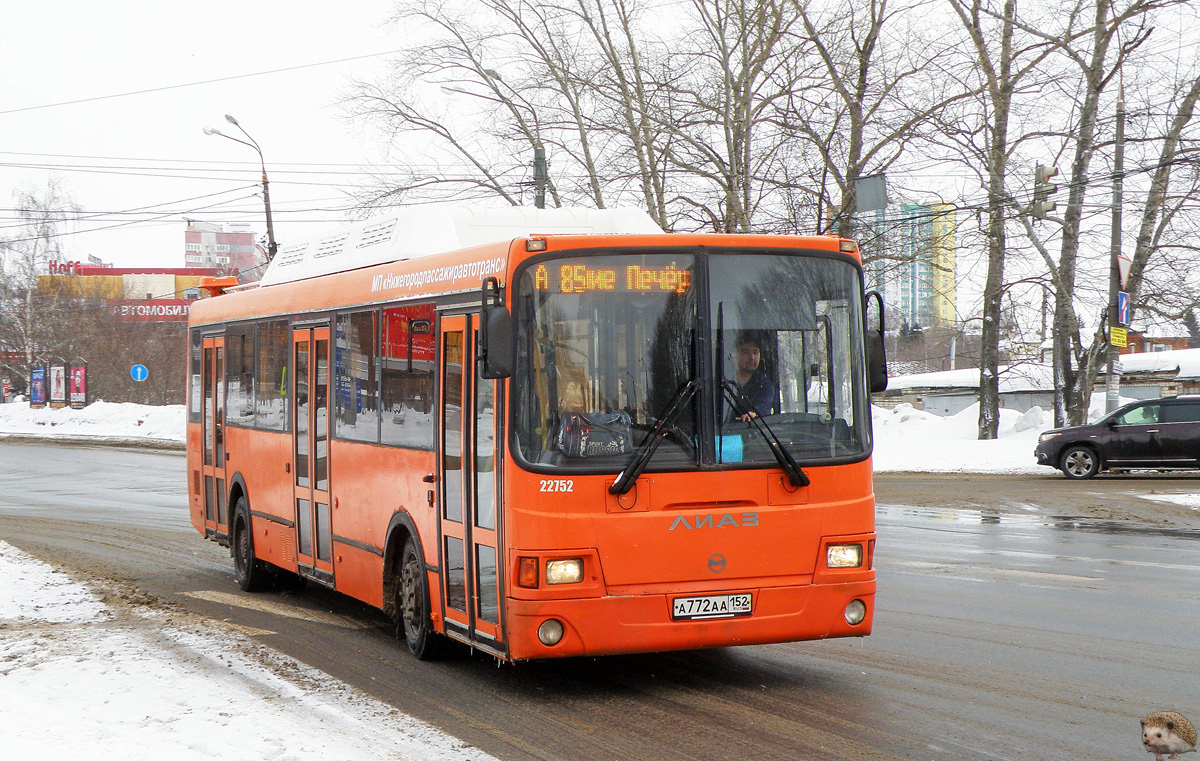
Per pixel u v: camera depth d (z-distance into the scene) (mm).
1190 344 73312
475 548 7367
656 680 7711
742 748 6074
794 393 7262
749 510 7059
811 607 7172
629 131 32750
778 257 7312
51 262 65438
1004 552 13953
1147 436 24562
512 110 35094
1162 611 9906
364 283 9367
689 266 7145
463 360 7527
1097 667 7805
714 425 7047
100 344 65875
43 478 27922
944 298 34406
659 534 6895
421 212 9422
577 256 7008
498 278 7082
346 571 9664
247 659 8453
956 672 7723
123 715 6539
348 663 8352
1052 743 6055
